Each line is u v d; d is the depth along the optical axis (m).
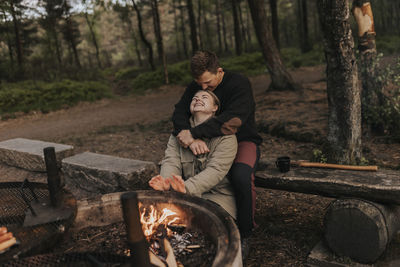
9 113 11.33
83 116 10.72
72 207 1.70
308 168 2.49
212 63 2.21
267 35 9.59
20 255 1.33
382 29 34.78
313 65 20.00
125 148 5.82
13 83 15.59
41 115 11.35
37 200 1.81
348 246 2.07
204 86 2.29
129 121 8.90
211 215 1.73
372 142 4.47
